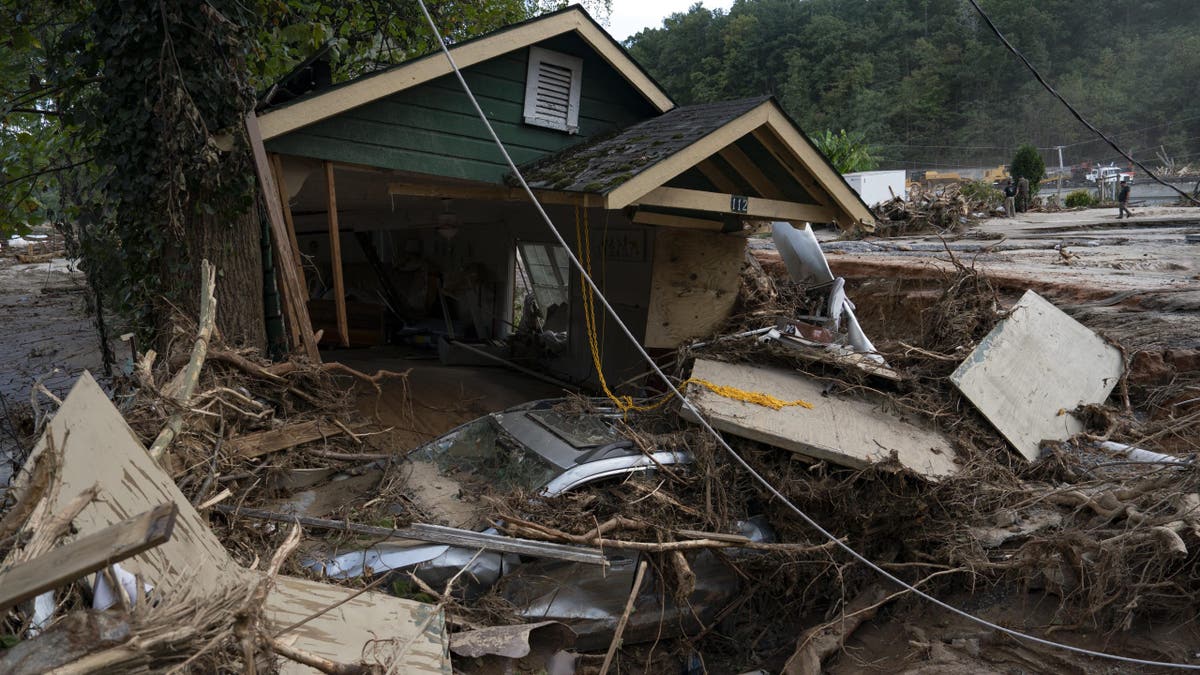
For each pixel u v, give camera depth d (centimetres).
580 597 552
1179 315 945
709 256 988
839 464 638
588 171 789
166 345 664
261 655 320
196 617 274
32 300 2258
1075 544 542
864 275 1310
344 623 434
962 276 898
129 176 702
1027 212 3186
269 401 660
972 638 552
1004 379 761
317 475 625
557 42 899
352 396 744
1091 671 501
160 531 229
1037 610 561
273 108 727
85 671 237
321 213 1354
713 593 602
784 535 621
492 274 1363
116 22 678
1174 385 804
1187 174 5531
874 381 784
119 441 403
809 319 874
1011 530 608
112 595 335
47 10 972
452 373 1155
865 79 11406
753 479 636
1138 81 10056
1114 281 1129
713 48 12900
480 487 611
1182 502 559
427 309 1519
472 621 502
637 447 627
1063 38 11456
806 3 13138
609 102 966
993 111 10788
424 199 1162
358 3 1309
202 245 710
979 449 711
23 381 1248
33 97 1046
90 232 891
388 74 775
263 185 706
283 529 532
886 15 12762
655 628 575
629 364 1053
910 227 2352
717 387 718
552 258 1236
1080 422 770
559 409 704
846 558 613
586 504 572
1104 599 519
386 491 594
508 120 889
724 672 578
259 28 803
